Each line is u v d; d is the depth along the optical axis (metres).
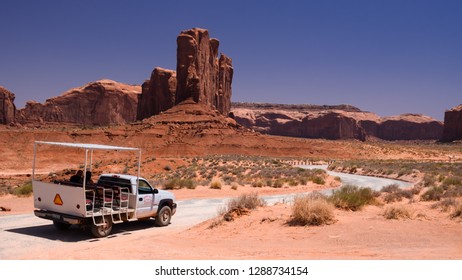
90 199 12.21
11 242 11.32
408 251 8.76
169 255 9.16
